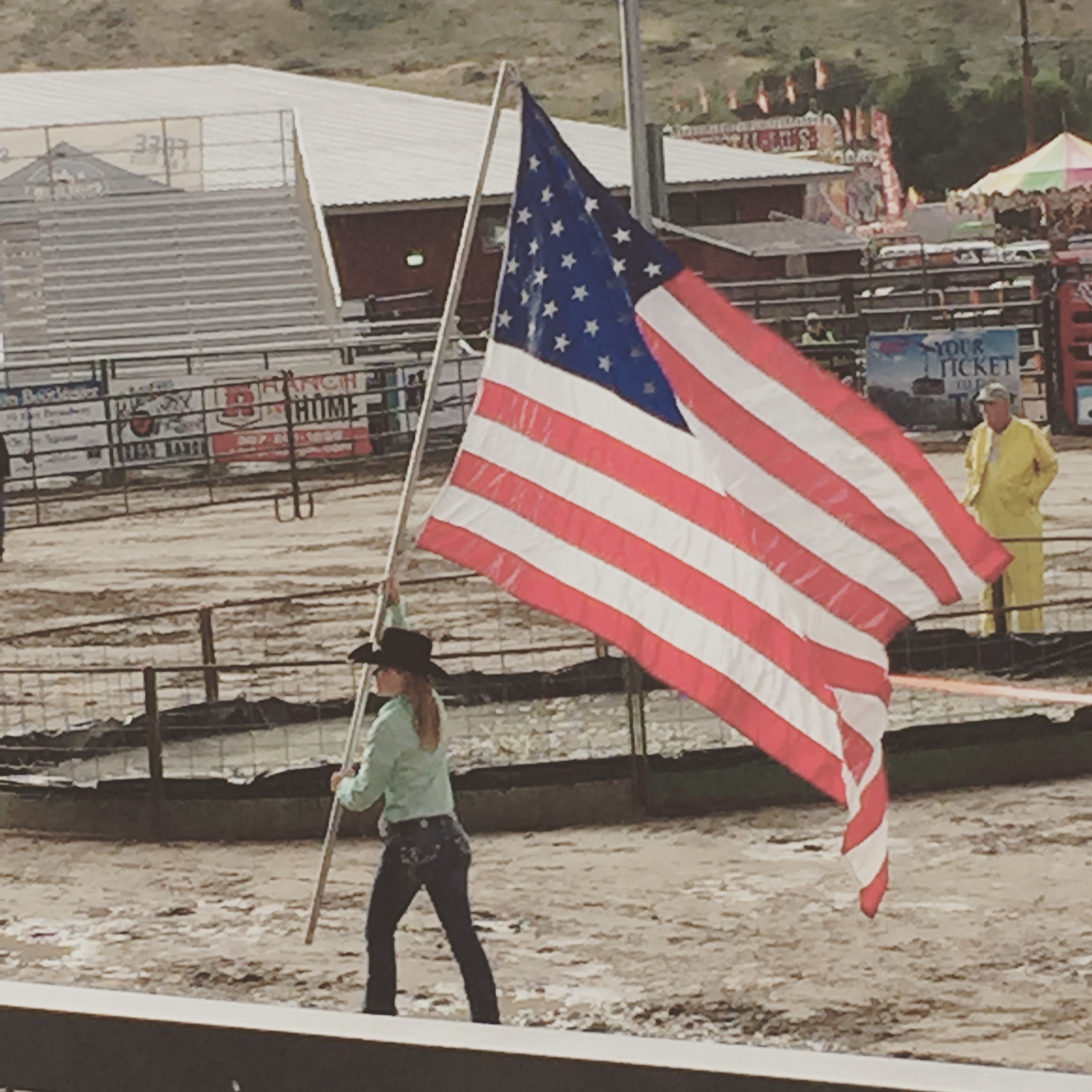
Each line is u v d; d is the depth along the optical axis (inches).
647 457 305.1
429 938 392.5
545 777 477.4
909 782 492.4
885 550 294.2
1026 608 539.8
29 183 1813.5
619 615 305.4
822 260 1974.7
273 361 1696.6
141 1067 93.6
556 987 358.0
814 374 297.3
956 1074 81.8
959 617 541.6
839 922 387.5
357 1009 351.9
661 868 434.0
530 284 313.0
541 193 311.4
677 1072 84.9
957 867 421.7
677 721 555.5
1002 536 634.2
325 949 388.5
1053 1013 331.0
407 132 2244.1
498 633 769.6
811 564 296.0
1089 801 472.4
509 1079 87.7
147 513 1248.2
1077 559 876.6
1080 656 602.5
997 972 352.8
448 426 1438.2
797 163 2127.2
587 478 309.1
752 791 483.5
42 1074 95.9
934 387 1369.3
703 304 302.5
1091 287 1370.6
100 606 885.8
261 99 2527.1
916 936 376.2
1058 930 374.3
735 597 299.6
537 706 580.1
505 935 390.0
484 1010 318.3
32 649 784.3
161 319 1756.9
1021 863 421.7
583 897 414.0
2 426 1358.3
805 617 295.6
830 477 295.7
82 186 1824.6
